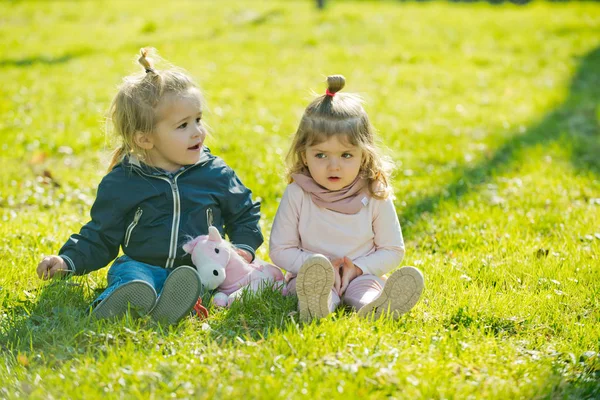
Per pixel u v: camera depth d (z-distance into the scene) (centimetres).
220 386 294
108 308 362
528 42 1448
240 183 440
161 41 1501
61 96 1003
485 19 1712
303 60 1288
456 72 1206
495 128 882
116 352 325
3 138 780
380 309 372
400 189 653
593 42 1442
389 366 312
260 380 296
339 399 286
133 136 403
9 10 1975
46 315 377
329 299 370
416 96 1048
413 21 1673
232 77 1149
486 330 375
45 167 705
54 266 392
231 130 827
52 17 1898
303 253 405
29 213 569
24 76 1145
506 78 1178
